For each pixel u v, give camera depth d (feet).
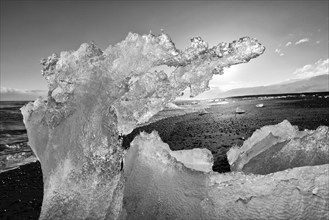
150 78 7.64
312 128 37.01
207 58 7.66
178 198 7.23
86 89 7.50
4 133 54.65
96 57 7.50
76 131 7.28
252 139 12.88
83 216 6.75
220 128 45.96
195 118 70.13
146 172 8.34
